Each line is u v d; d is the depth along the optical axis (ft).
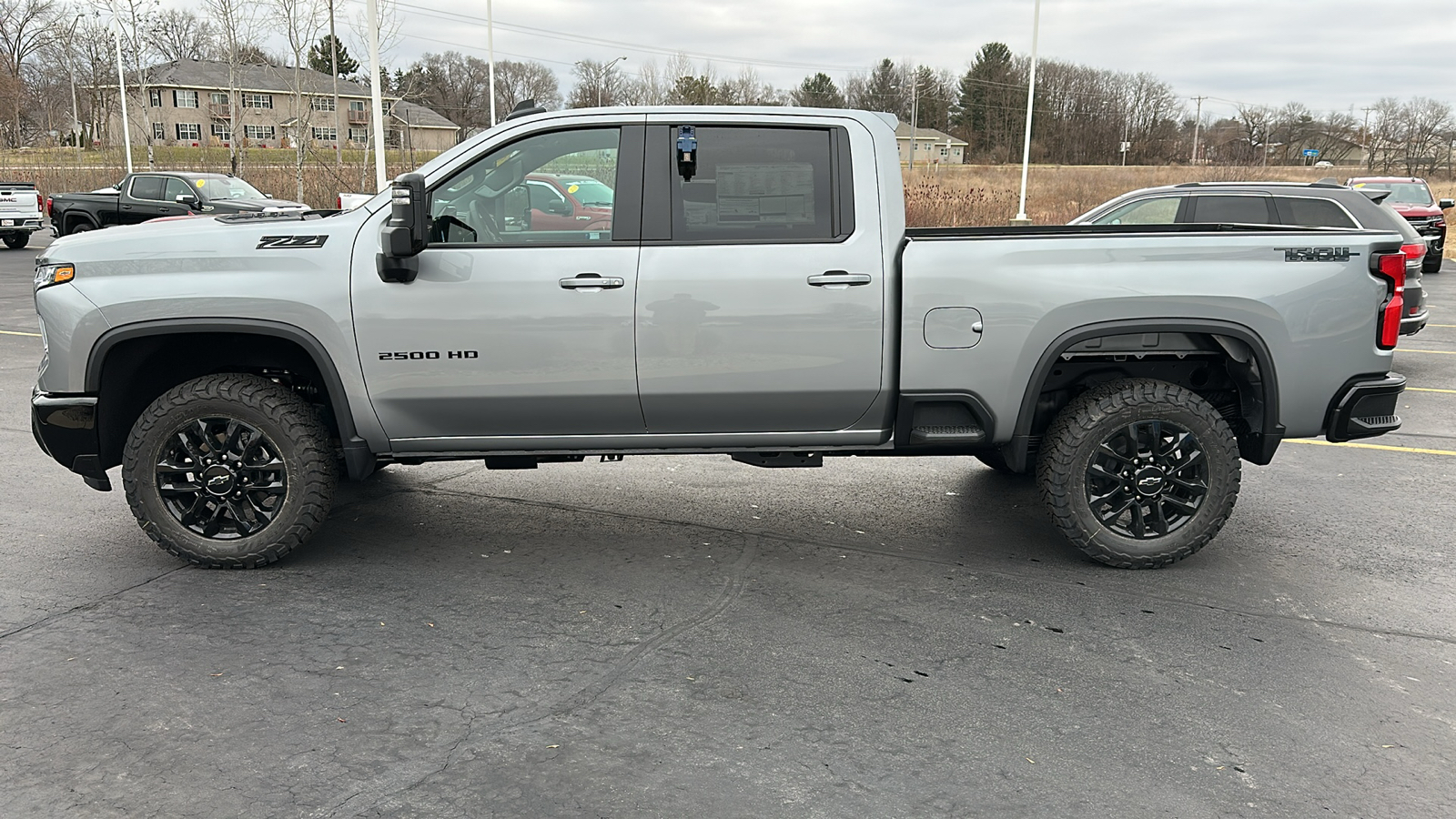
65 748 10.02
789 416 14.82
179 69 196.95
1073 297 14.25
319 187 100.73
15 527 16.84
